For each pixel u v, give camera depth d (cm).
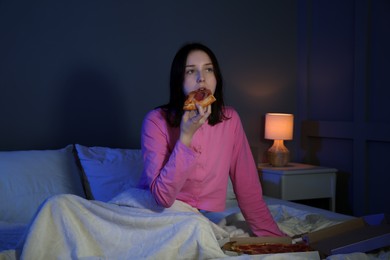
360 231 172
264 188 353
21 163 247
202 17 353
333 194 355
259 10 380
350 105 359
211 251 136
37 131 296
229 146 184
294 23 400
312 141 397
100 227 148
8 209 229
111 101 319
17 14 289
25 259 140
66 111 305
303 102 401
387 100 329
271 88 389
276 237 167
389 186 329
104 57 316
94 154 275
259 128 385
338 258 142
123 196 170
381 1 331
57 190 244
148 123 173
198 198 180
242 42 372
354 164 352
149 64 332
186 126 150
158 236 146
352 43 356
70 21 304
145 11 330
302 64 399
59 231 146
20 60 290
